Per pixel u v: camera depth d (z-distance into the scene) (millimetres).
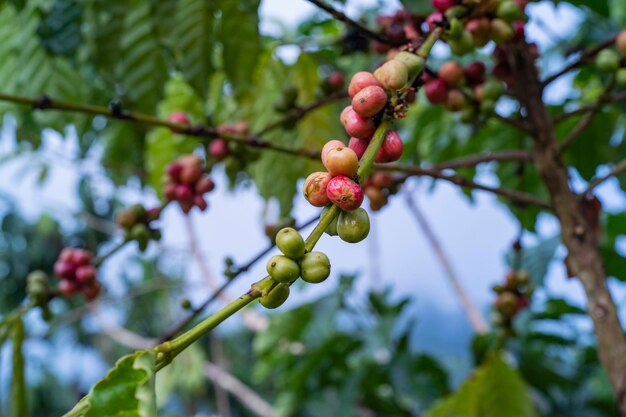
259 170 861
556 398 1093
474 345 972
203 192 654
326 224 345
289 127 665
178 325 578
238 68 725
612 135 881
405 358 1064
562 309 984
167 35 730
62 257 658
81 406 339
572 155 881
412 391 1039
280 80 868
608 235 999
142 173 1238
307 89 873
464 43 493
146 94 779
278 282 335
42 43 818
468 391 740
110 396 323
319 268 334
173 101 977
